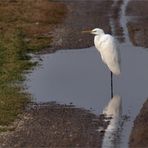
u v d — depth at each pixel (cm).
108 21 4003
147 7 4400
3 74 2791
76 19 4088
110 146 1964
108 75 2762
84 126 2156
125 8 4422
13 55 3088
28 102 2439
